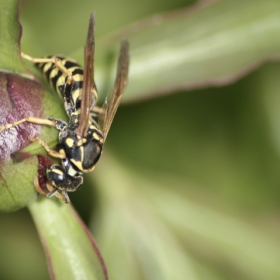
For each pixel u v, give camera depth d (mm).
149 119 237
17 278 229
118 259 225
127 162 233
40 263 229
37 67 199
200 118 238
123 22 232
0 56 193
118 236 227
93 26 190
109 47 209
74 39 229
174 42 208
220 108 238
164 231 230
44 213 198
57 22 229
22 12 227
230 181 240
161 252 227
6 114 191
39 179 192
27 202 194
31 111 192
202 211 233
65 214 198
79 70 198
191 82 208
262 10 207
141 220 228
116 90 199
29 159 191
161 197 232
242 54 208
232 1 207
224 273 229
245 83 236
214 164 240
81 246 197
